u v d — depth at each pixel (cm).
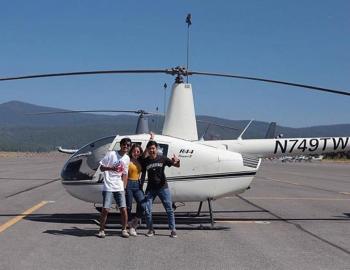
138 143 1134
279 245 920
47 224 1129
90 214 1298
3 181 2472
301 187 2423
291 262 781
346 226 1164
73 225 1119
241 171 1145
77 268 725
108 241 934
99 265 745
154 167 989
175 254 827
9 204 1516
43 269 718
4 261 764
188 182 1133
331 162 9756
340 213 1408
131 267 734
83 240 941
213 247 891
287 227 1141
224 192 1141
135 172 1008
